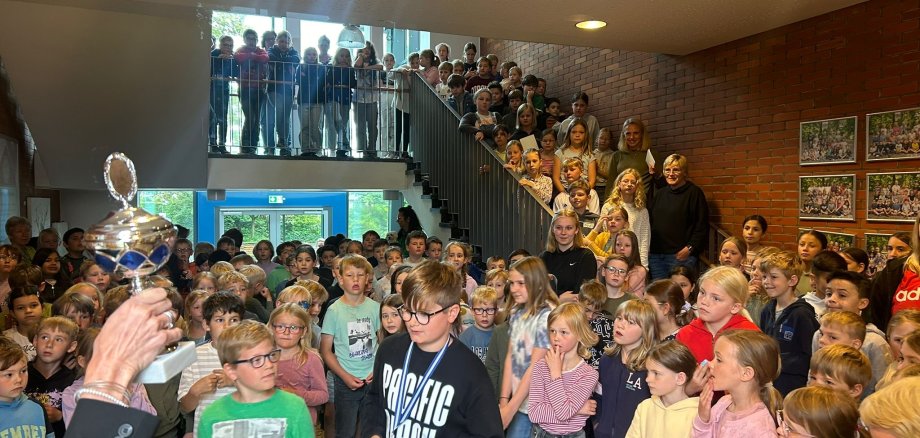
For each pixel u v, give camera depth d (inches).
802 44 204.2
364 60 328.8
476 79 340.8
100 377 39.4
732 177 231.5
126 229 47.3
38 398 108.6
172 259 241.1
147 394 103.7
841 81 193.0
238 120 300.0
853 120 189.6
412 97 325.1
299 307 125.1
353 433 145.6
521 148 238.2
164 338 42.0
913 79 174.6
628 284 157.1
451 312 74.7
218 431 83.4
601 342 129.6
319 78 310.2
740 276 109.3
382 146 328.8
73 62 238.7
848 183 191.0
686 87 251.9
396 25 200.5
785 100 210.7
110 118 259.4
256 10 187.9
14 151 253.0
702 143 244.5
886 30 180.9
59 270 205.0
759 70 219.3
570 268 158.6
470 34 214.2
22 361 94.7
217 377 104.6
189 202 401.1
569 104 334.0
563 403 105.4
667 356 93.6
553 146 248.1
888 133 180.4
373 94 323.6
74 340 112.0
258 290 180.5
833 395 75.7
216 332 115.0
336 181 311.3
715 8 187.5
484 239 252.7
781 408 86.0
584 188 209.9
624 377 108.0
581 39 222.4
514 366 114.3
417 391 73.3
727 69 232.5
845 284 124.5
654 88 270.1
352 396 145.9
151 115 263.3
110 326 41.0
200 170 287.0
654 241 226.4
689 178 250.8
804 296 144.2
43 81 241.6
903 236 154.3
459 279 76.9
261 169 298.7
